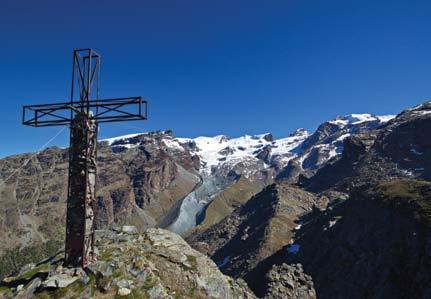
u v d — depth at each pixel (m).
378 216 120.69
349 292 106.56
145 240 35.16
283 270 111.69
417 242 97.88
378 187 140.12
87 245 29.45
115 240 34.50
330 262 124.31
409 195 118.19
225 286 32.97
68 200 29.62
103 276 28.30
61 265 29.45
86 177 29.55
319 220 168.38
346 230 132.62
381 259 105.25
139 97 29.86
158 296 28.25
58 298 27.03
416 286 89.62
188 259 33.50
